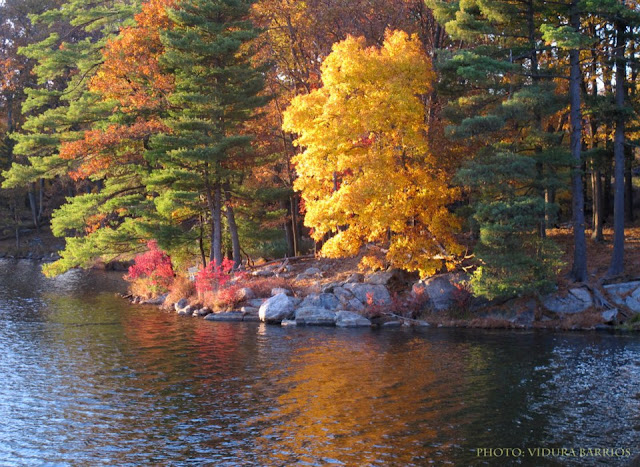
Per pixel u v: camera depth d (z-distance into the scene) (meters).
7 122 79.88
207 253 45.19
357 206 30.06
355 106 30.36
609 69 34.72
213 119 38.97
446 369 21.58
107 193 43.38
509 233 27.64
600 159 31.86
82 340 27.34
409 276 34.31
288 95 46.00
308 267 40.06
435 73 31.95
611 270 30.50
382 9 38.53
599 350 23.88
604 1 27.84
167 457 14.52
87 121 44.59
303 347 25.50
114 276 57.94
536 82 31.00
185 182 37.88
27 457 14.60
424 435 15.58
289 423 16.55
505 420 16.52
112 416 17.28
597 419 16.48
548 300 29.52
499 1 30.59
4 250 77.06
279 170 47.88
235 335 28.33
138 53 41.09
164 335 28.45
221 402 18.38
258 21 44.44
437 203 31.48
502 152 28.52
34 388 19.92
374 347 25.28
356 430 15.98
